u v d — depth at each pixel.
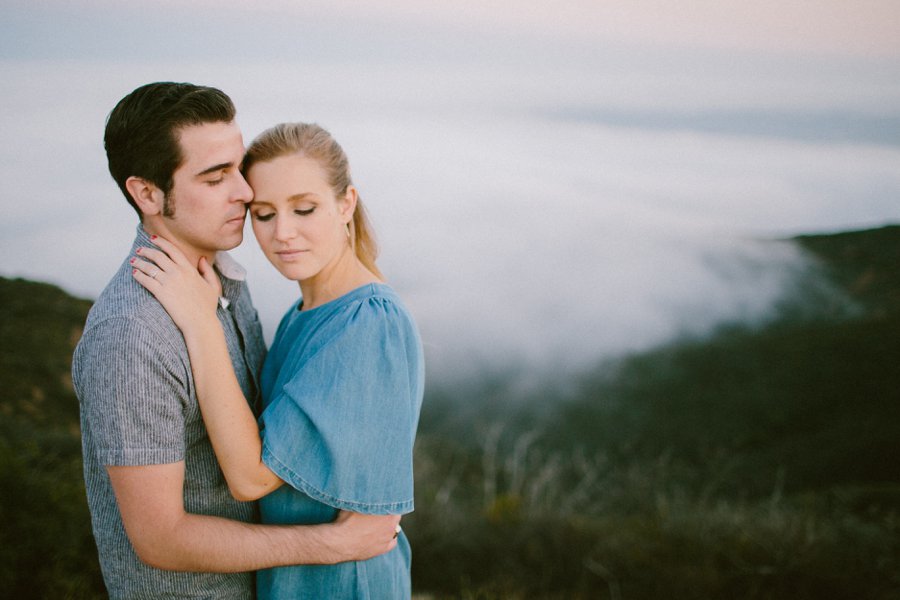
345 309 1.66
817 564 5.65
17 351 13.84
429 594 5.47
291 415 1.54
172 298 1.53
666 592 5.60
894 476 15.94
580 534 6.29
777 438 21.39
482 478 10.71
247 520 1.71
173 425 1.48
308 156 1.68
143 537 1.45
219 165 1.59
